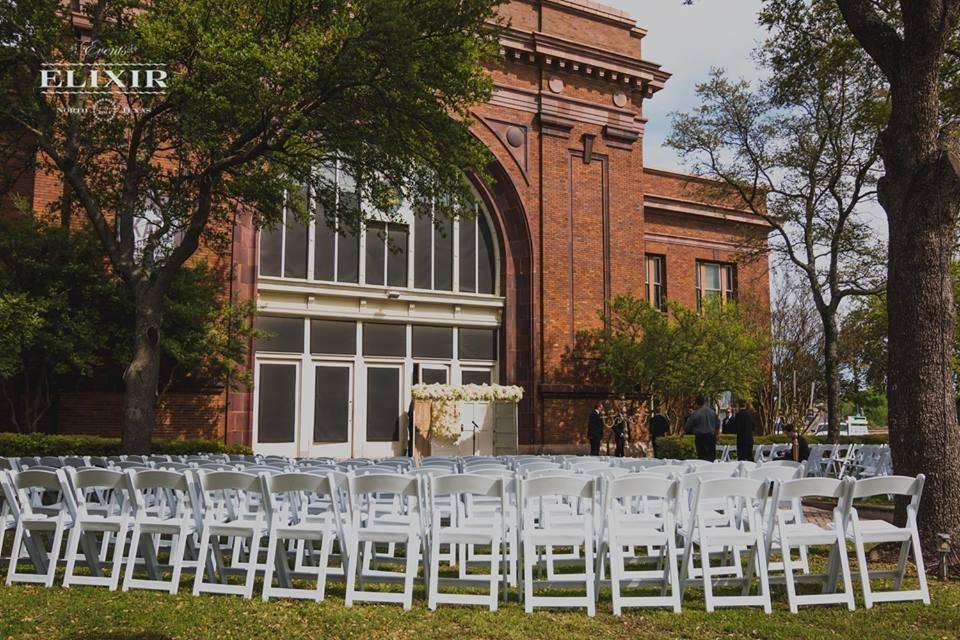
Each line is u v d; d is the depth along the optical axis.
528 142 26.09
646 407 26.41
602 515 6.86
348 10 13.17
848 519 7.16
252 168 15.90
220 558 7.20
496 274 26.17
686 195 29.78
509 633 5.73
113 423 19.03
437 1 12.71
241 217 21.39
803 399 31.55
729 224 33.03
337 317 23.62
